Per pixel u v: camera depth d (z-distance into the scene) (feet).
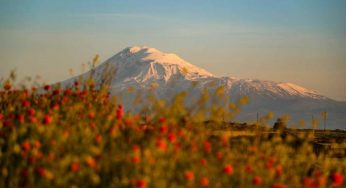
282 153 50.55
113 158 40.42
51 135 43.68
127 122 48.19
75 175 38.27
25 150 40.65
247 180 41.81
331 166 55.36
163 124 46.78
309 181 42.78
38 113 48.96
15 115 55.01
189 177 37.70
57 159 40.01
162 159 40.04
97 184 38.75
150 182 37.40
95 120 51.31
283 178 43.68
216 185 40.06
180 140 46.34
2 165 42.34
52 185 37.17
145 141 45.03
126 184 37.11
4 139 47.19
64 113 53.88
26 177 39.27
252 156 47.29
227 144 48.75
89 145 42.73
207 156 45.93
